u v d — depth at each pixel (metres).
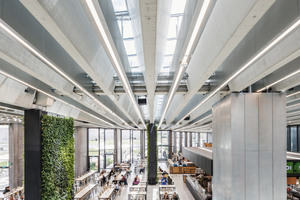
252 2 1.93
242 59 3.65
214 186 7.46
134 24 3.22
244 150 5.79
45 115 6.54
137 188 13.03
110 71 4.94
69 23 2.54
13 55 2.87
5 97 4.81
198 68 4.31
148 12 2.01
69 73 4.30
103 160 22.83
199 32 2.39
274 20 2.70
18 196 11.42
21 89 5.29
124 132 27.38
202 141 36.91
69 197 7.69
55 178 6.83
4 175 12.66
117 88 5.91
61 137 7.32
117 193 13.52
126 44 7.00
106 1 2.90
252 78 4.26
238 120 5.84
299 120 15.10
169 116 12.65
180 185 15.40
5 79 4.61
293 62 3.90
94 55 3.63
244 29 2.33
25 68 3.27
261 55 2.96
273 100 5.84
